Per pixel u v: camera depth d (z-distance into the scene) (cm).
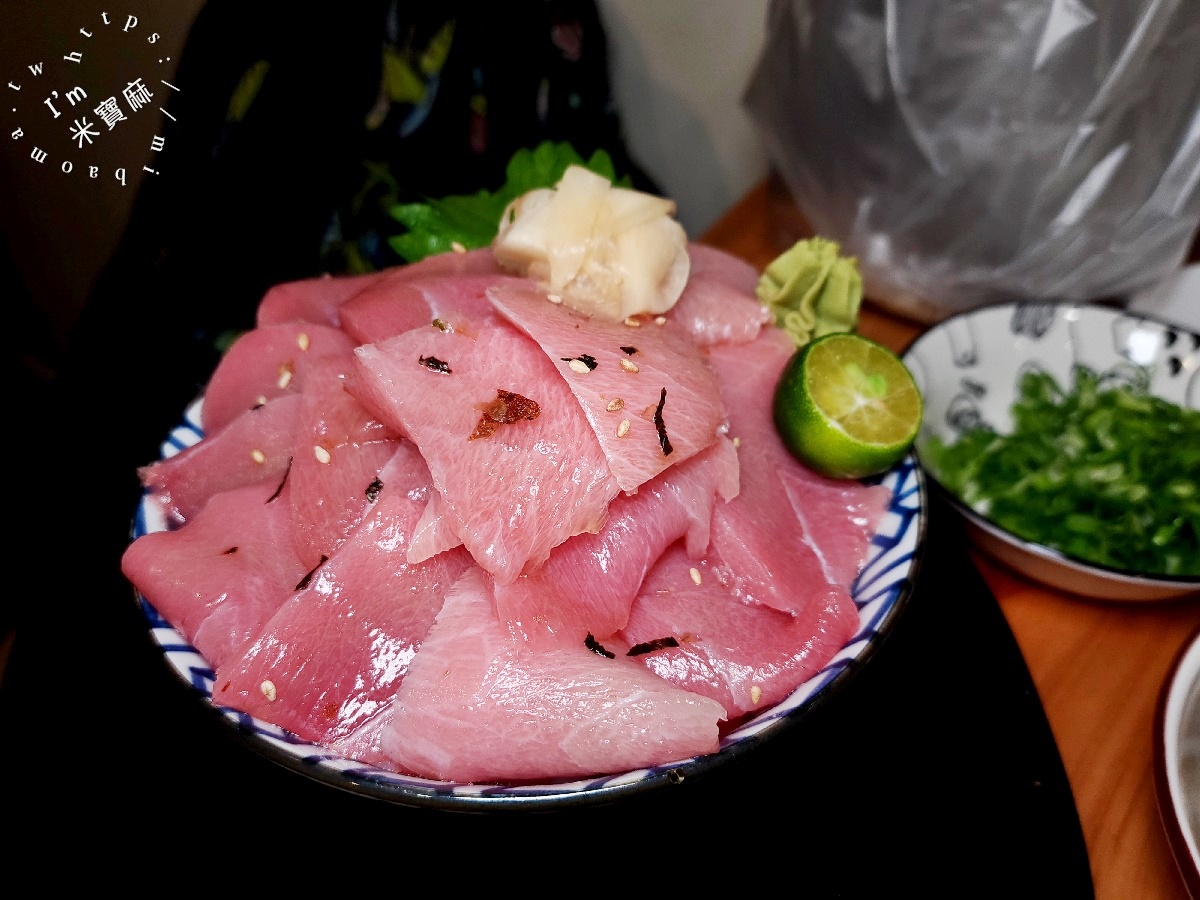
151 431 24
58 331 29
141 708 18
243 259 27
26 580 21
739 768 15
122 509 22
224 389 20
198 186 25
